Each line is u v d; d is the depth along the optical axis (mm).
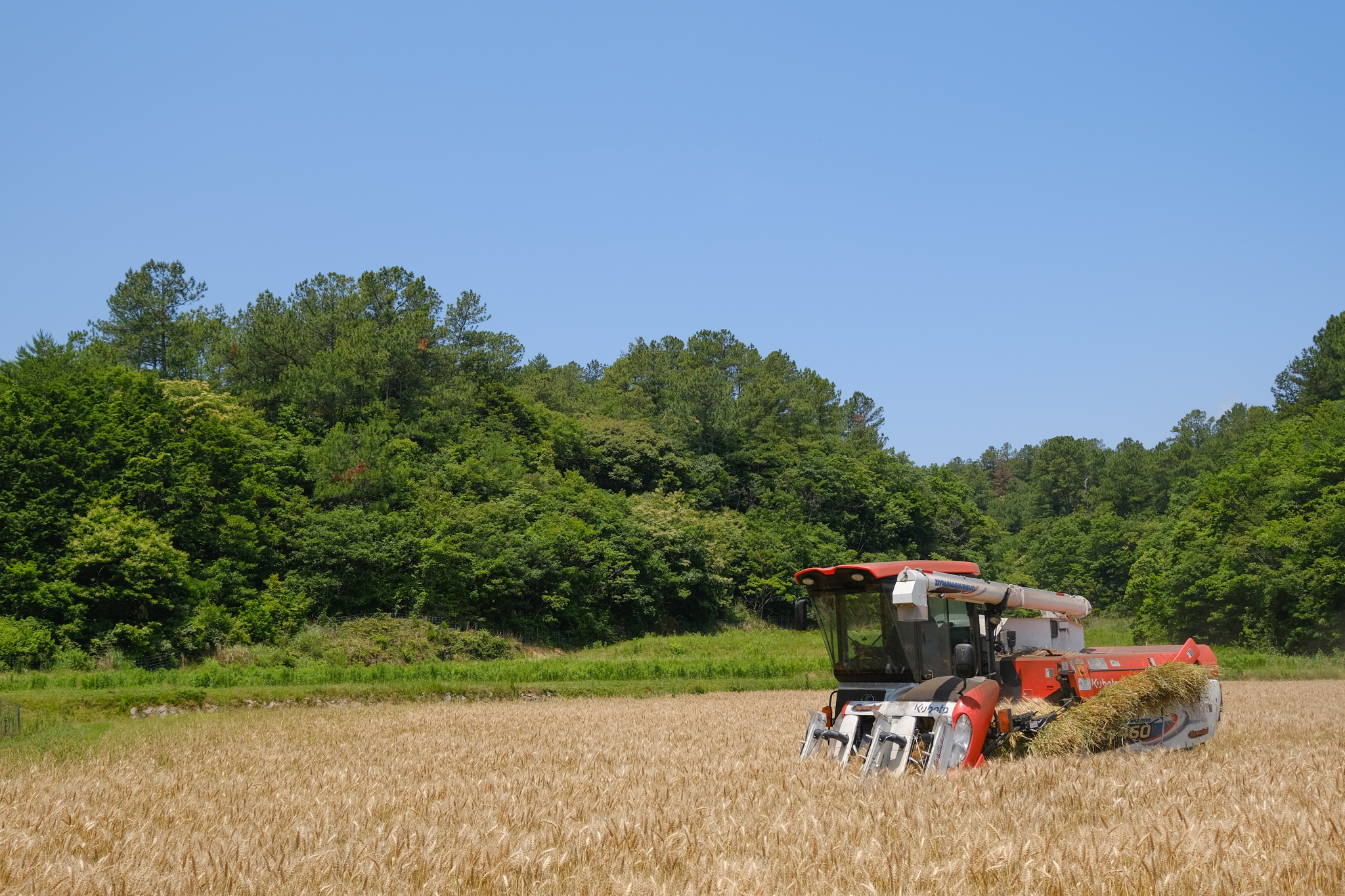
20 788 11648
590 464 83750
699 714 24812
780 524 79812
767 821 8383
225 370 69312
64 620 37875
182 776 12906
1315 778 10562
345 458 56625
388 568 51281
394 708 27922
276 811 9773
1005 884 6469
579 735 19094
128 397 47906
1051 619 16328
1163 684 13242
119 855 7844
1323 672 42969
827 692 36625
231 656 40250
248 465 52094
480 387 78062
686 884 6512
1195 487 101188
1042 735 12586
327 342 73562
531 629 54375
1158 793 9477
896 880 6617
